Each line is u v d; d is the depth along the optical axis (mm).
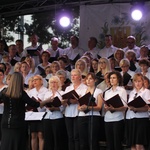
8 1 12500
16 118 6984
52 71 9617
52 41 11852
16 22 19562
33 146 8617
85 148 7934
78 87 8273
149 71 8914
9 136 7000
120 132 7711
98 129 7926
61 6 12086
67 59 10383
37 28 20906
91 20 12305
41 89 8758
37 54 11273
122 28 11977
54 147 8336
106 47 11242
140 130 7551
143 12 11680
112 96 7855
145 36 11695
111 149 7785
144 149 7770
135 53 9984
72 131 8148
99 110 7895
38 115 8234
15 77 7020
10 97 6965
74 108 8133
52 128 8328
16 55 11789
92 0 12234
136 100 7387
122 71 9000
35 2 12328
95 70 9430
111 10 12094
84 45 12406
